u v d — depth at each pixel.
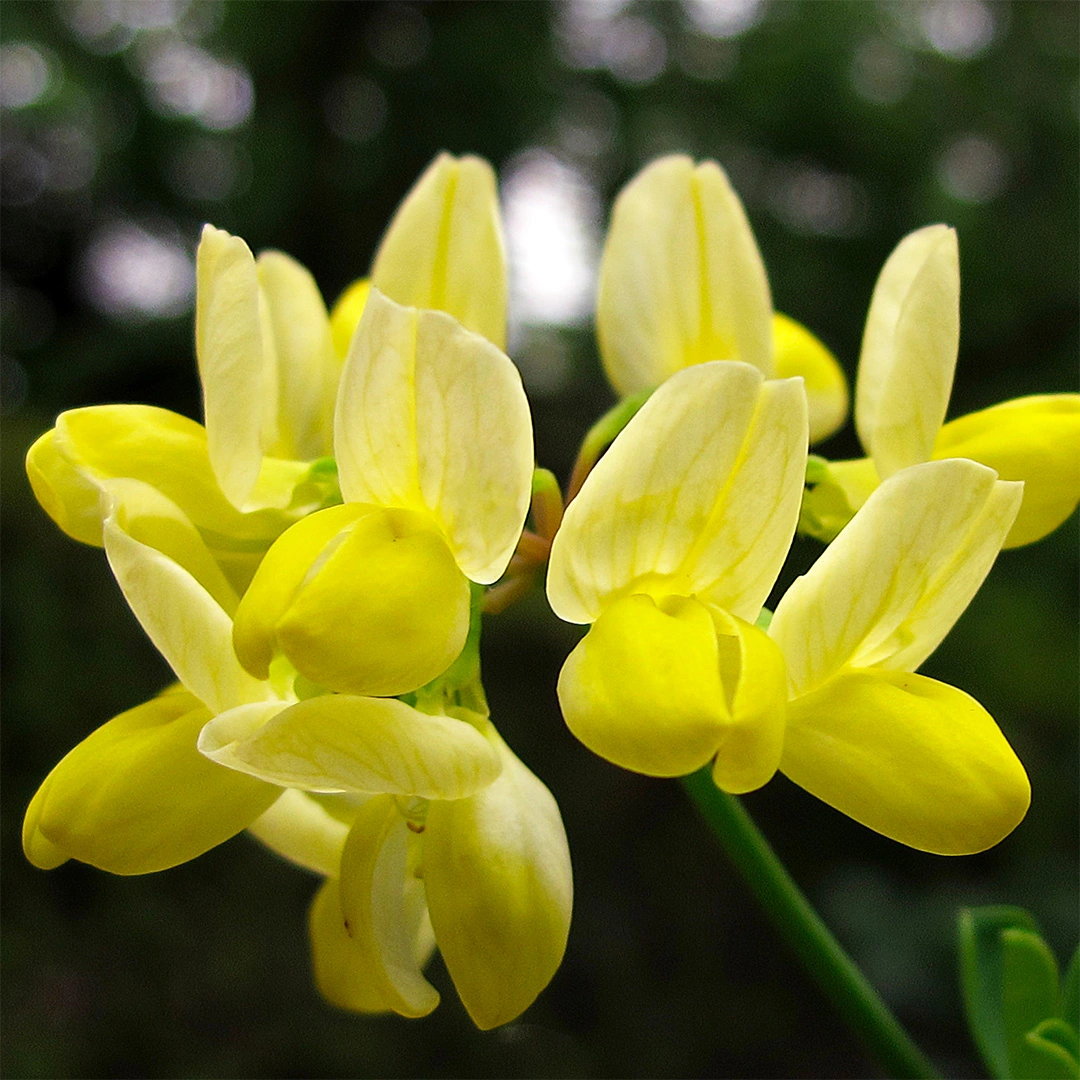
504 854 0.05
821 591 0.05
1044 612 0.31
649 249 0.07
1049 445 0.06
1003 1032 0.07
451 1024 0.22
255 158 0.43
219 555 0.06
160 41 0.46
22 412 0.39
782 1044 0.26
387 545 0.05
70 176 0.46
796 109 0.45
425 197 0.07
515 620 0.26
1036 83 0.47
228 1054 0.21
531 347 0.38
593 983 0.25
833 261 0.44
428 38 0.43
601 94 0.45
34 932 0.22
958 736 0.06
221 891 0.23
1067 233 0.44
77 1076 0.21
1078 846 0.26
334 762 0.05
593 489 0.05
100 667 0.25
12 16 0.44
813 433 0.07
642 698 0.05
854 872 0.24
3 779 0.24
